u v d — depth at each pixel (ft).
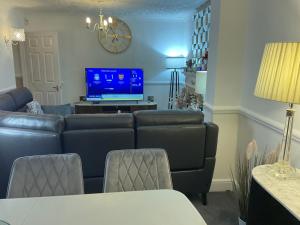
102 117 7.66
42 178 5.06
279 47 4.66
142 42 20.77
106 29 16.98
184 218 3.94
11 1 14.26
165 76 21.52
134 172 5.36
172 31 20.84
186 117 7.95
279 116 7.10
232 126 9.53
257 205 5.58
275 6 7.18
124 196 4.52
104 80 19.94
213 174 9.21
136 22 20.39
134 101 20.70
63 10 17.48
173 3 15.07
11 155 7.52
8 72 15.21
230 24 8.71
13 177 4.98
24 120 7.51
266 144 7.75
